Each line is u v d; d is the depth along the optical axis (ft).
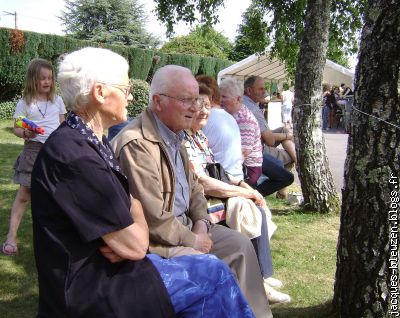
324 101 67.82
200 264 6.65
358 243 9.25
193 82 8.79
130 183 8.03
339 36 24.71
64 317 5.79
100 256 6.08
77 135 6.09
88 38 132.98
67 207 5.74
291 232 16.83
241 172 12.12
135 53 67.26
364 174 8.98
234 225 10.12
